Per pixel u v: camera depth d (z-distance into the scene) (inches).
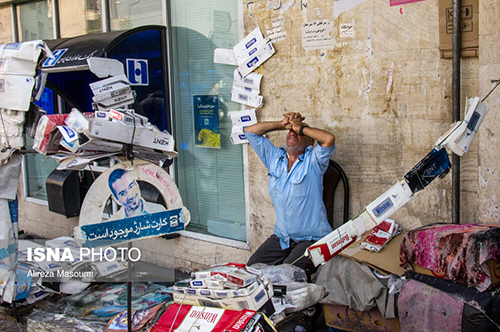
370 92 138.3
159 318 102.3
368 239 127.0
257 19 157.9
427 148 130.5
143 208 106.0
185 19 184.4
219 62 170.4
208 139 184.9
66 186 212.1
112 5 208.4
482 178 118.7
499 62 113.0
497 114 114.6
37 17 244.5
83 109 205.3
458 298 98.9
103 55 144.0
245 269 105.0
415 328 104.8
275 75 156.9
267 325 93.4
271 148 147.1
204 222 191.6
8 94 123.0
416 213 133.9
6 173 133.1
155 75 189.3
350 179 145.6
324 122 148.6
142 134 103.8
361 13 136.5
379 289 113.1
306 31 147.3
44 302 145.3
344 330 125.0
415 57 129.2
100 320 120.1
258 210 169.2
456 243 100.3
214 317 95.8
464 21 118.3
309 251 107.6
